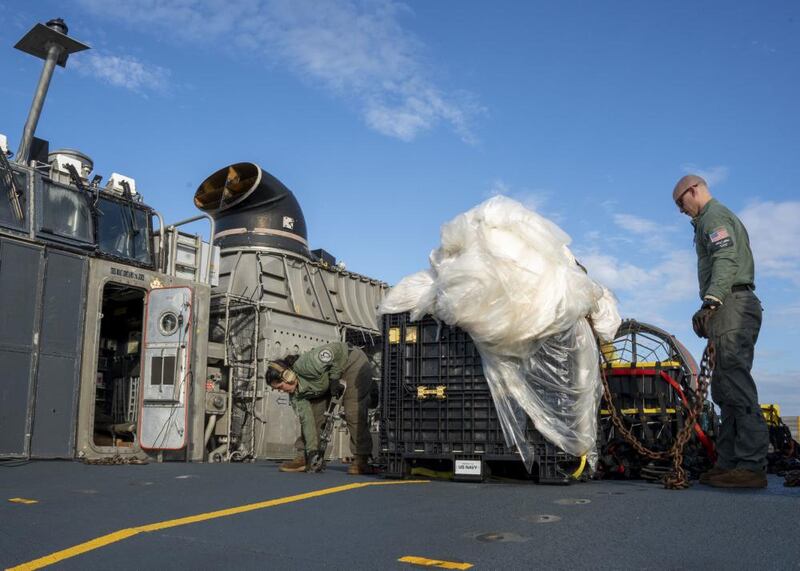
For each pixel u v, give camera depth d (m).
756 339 5.71
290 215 14.65
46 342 9.13
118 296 11.52
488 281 5.77
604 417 7.45
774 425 12.62
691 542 3.37
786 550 3.16
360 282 16.45
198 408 10.98
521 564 3.09
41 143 11.35
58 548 3.60
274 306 13.49
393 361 6.74
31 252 9.12
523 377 5.95
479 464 6.12
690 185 6.05
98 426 11.02
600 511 4.27
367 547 3.49
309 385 7.40
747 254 5.76
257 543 3.62
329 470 8.12
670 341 8.18
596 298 6.26
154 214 11.21
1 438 8.54
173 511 4.54
